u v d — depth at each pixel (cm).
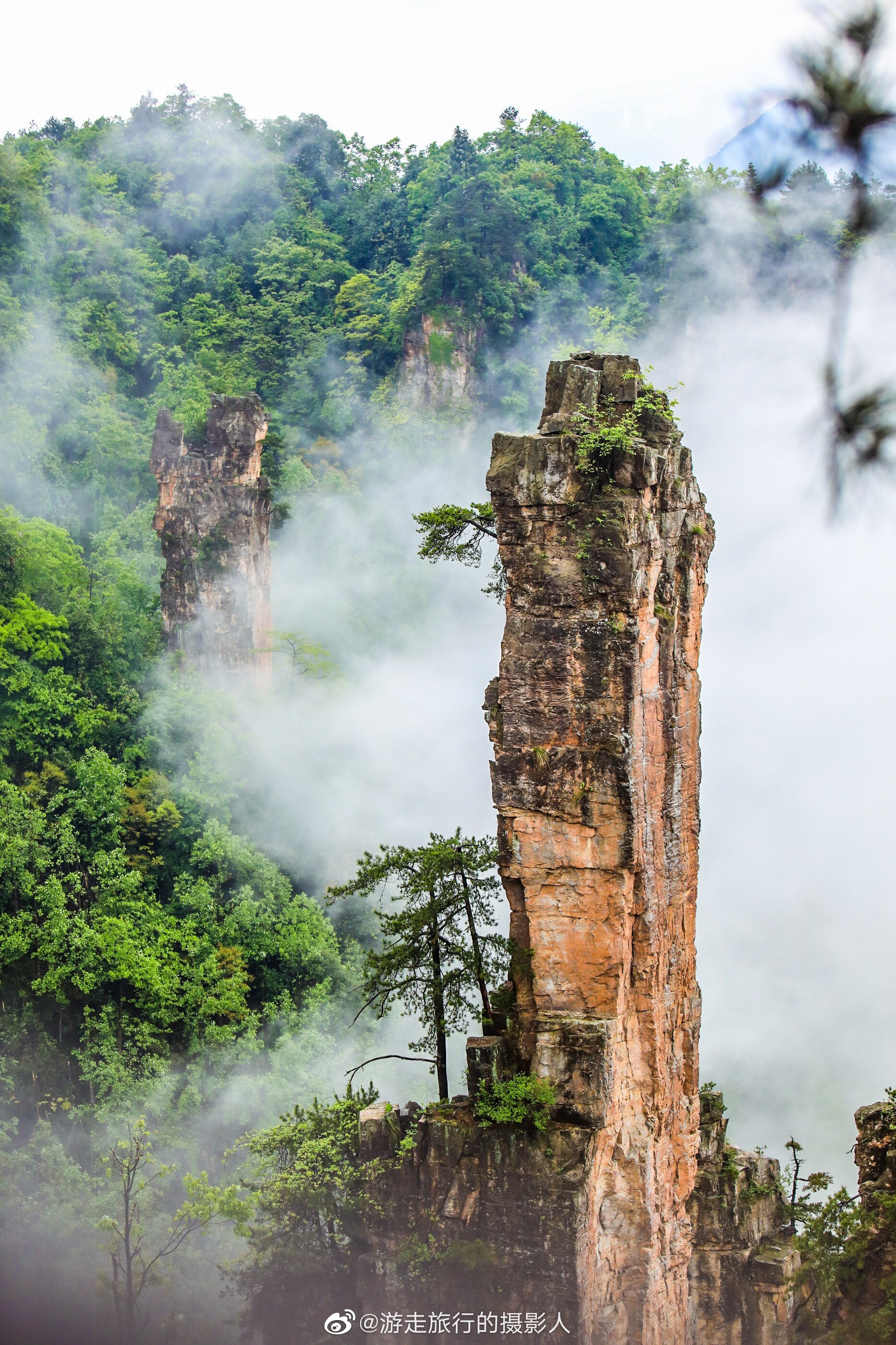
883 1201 3941
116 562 11062
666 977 4128
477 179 19438
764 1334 4338
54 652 9269
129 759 9031
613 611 3759
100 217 18112
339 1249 4150
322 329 19162
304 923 8450
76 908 7675
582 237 19962
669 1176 4084
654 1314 3888
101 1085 6731
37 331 14412
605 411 3847
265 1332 4103
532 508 3778
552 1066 3762
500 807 3891
